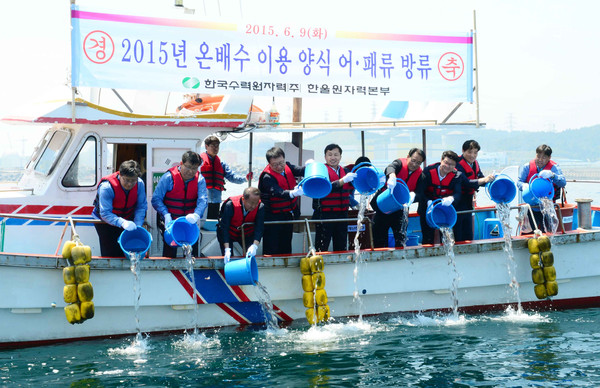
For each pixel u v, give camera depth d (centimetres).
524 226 954
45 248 775
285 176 809
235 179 891
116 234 747
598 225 1077
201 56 789
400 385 595
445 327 802
